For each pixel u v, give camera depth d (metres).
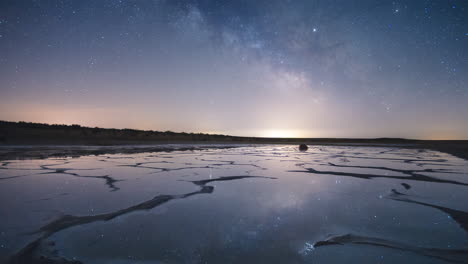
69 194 2.94
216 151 11.51
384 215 2.23
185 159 7.28
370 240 1.70
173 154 9.21
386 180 3.96
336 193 3.07
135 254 1.49
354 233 1.82
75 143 14.88
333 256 1.47
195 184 3.60
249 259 1.44
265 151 11.98
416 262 1.40
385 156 8.94
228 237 1.75
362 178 4.14
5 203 2.54
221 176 4.30
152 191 3.13
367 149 14.97
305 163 6.41
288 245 1.62
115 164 5.84
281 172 4.80
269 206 2.51
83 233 1.79
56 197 2.79
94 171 4.73
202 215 2.22
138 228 1.90
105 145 15.10
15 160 6.44
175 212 2.30
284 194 3.01
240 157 8.19
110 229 1.88
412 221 2.07
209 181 3.84
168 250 1.54
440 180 3.94
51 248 1.55
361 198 2.82
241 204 2.58
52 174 4.36
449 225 1.98
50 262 1.38
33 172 4.56
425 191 3.16
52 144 13.86
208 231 1.85
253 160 7.15
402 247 1.59
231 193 3.06
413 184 3.63
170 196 2.89
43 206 2.45
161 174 4.47
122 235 1.77
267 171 4.92
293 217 2.18
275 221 2.07
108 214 2.23
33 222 2.01
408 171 4.96
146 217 2.16
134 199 2.74
